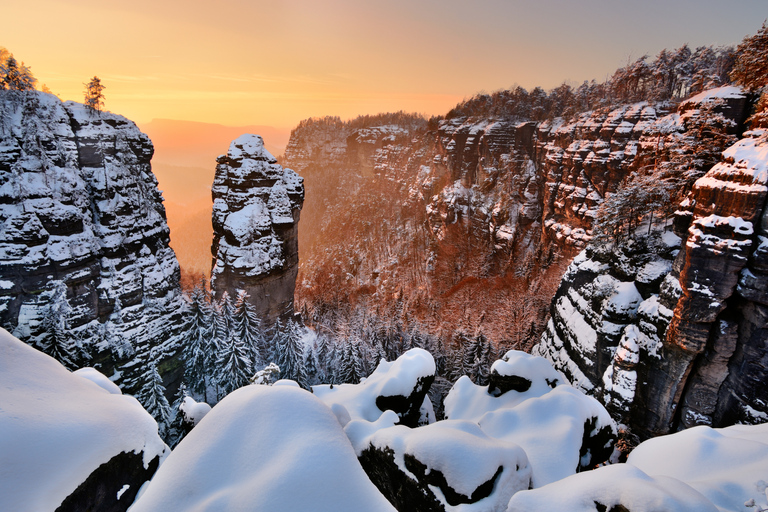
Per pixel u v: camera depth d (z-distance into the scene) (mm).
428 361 27984
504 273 114750
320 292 122812
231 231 62625
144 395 45906
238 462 7535
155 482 7438
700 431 15258
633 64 98500
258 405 8469
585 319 43281
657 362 30609
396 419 17391
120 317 45406
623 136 84500
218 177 65375
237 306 57781
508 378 27031
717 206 26531
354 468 7348
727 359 26812
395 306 99625
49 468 7805
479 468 12242
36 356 10156
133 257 47875
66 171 41562
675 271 31250
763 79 35438
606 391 34812
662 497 8180
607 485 9352
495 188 132125
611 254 42031
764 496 10469
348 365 52344
